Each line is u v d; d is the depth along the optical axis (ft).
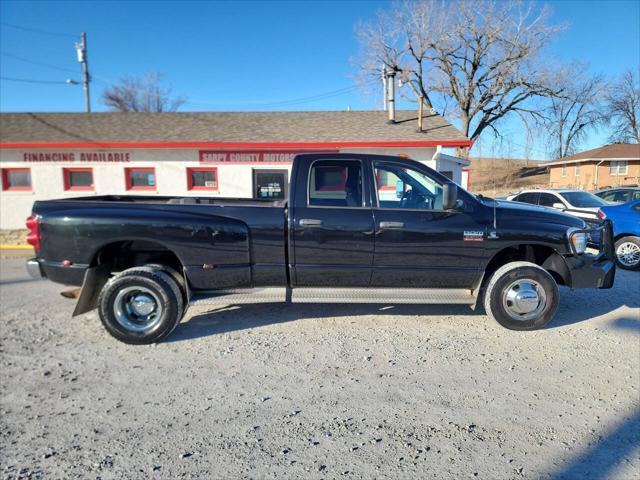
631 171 118.83
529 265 14.65
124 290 13.66
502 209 15.15
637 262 25.46
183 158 43.45
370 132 45.27
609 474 7.68
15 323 15.93
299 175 14.87
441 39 98.27
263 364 12.34
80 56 90.84
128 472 7.75
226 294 14.93
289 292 14.87
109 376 11.60
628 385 10.95
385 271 14.83
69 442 8.64
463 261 14.80
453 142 41.34
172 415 9.67
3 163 43.47
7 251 35.09
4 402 10.19
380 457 8.17
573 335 14.48
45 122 49.96
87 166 43.60
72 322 16.06
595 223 16.03
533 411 9.77
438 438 8.77
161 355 13.00
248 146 41.88
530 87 99.30
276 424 9.32
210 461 8.06
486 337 14.35
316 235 14.48
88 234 13.78
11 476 7.60
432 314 16.79
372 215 14.58
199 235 14.14
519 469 7.82
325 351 13.24
